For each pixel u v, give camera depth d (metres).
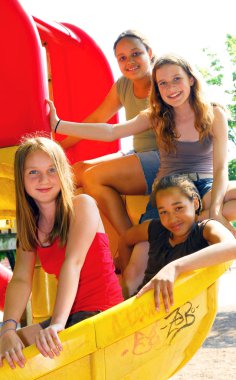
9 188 3.20
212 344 5.59
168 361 2.58
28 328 2.53
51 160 2.48
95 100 4.24
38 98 3.17
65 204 2.46
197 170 3.24
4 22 3.16
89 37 4.26
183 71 3.15
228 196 3.08
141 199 3.53
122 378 2.38
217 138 3.19
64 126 3.28
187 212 2.81
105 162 3.52
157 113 3.27
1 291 3.35
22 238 2.55
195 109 3.18
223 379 4.35
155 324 2.42
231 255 2.52
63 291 2.33
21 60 3.16
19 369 2.14
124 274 3.08
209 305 2.65
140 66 3.65
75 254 2.41
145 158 3.51
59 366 2.19
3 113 3.20
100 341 2.25
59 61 4.29
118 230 3.46
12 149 3.20
